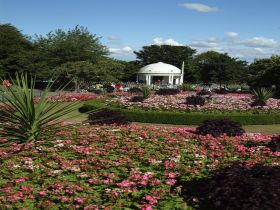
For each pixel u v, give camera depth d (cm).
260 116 1844
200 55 8906
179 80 8500
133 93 3155
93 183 678
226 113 1966
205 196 593
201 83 8012
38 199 599
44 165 786
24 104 941
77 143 991
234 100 2491
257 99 2281
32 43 5106
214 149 994
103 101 2412
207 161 866
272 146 1002
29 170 748
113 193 610
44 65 4600
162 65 8269
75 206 566
